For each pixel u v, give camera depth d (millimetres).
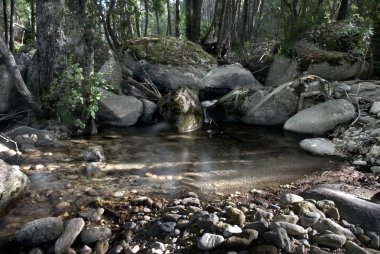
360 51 9664
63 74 7402
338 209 3930
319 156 6398
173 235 3672
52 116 7715
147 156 6387
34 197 4746
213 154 6539
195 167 5914
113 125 8188
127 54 10805
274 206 4109
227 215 3816
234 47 14508
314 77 8273
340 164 5977
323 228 3500
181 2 21219
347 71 9484
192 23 14023
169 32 18062
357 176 5441
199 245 3346
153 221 4090
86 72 7195
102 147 6789
